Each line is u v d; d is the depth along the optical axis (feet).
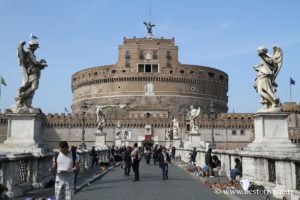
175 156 163.73
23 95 50.42
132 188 52.31
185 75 369.91
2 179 37.81
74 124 312.29
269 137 48.47
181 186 54.75
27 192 42.70
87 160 92.32
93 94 377.71
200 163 91.61
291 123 316.81
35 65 51.11
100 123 139.33
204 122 317.63
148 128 311.06
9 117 49.52
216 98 394.32
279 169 38.29
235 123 320.29
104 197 43.14
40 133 52.47
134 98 357.82
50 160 52.29
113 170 91.81
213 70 394.32
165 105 357.61
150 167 105.81
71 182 30.14
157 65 369.30
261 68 51.11
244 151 50.39
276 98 49.75
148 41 391.04
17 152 45.37
